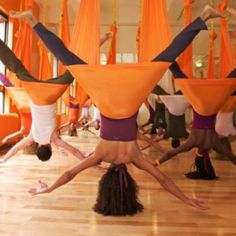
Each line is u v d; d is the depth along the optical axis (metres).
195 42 8.13
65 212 2.36
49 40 2.09
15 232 1.99
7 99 5.56
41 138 2.87
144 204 2.59
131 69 2.01
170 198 2.75
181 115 4.30
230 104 3.29
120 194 2.34
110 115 2.18
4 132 4.83
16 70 2.71
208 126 3.04
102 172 3.62
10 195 2.74
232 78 2.61
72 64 2.10
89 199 2.68
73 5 6.94
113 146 2.21
